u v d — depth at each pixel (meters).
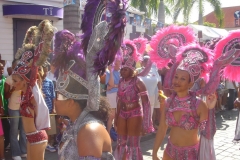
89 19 1.69
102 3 1.66
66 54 1.66
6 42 9.24
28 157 3.00
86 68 1.60
